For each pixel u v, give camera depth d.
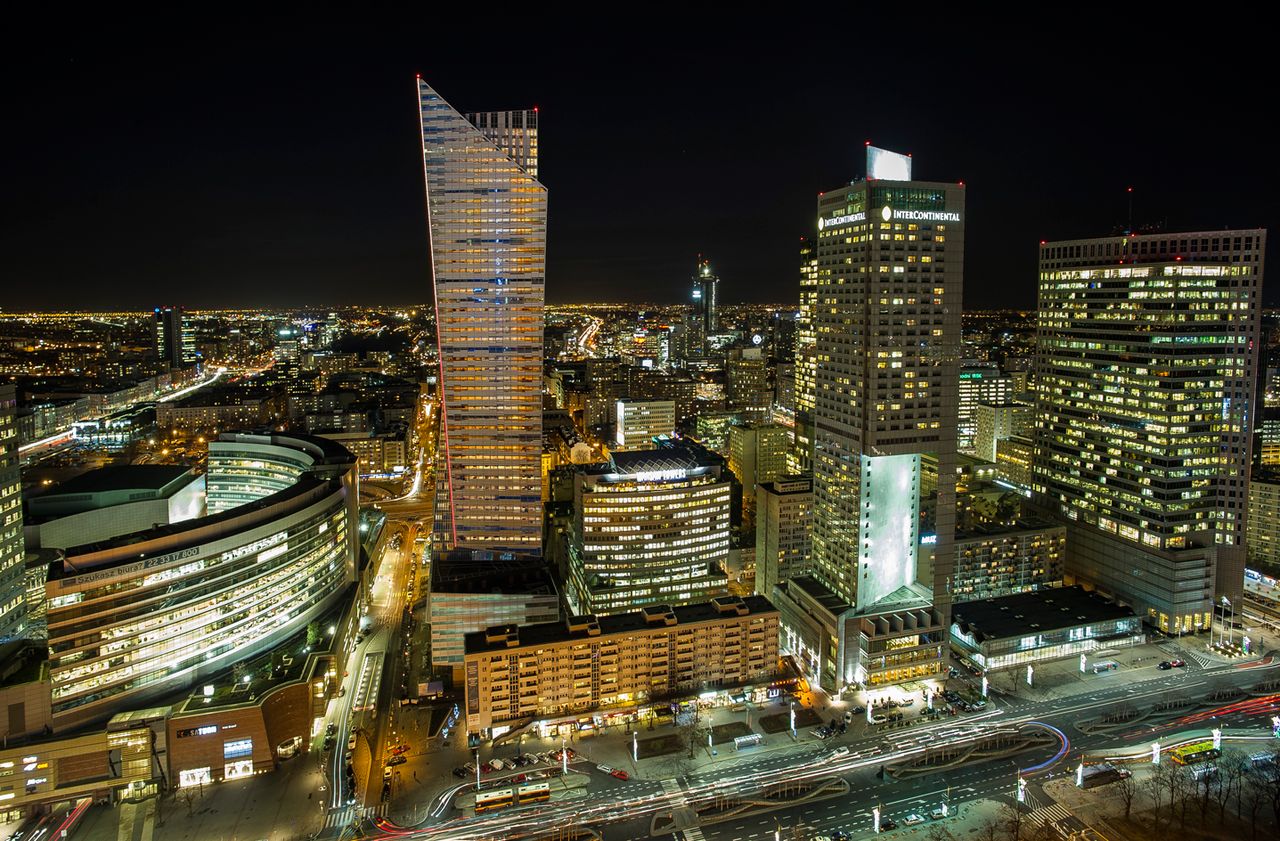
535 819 198.88
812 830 193.62
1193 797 199.62
